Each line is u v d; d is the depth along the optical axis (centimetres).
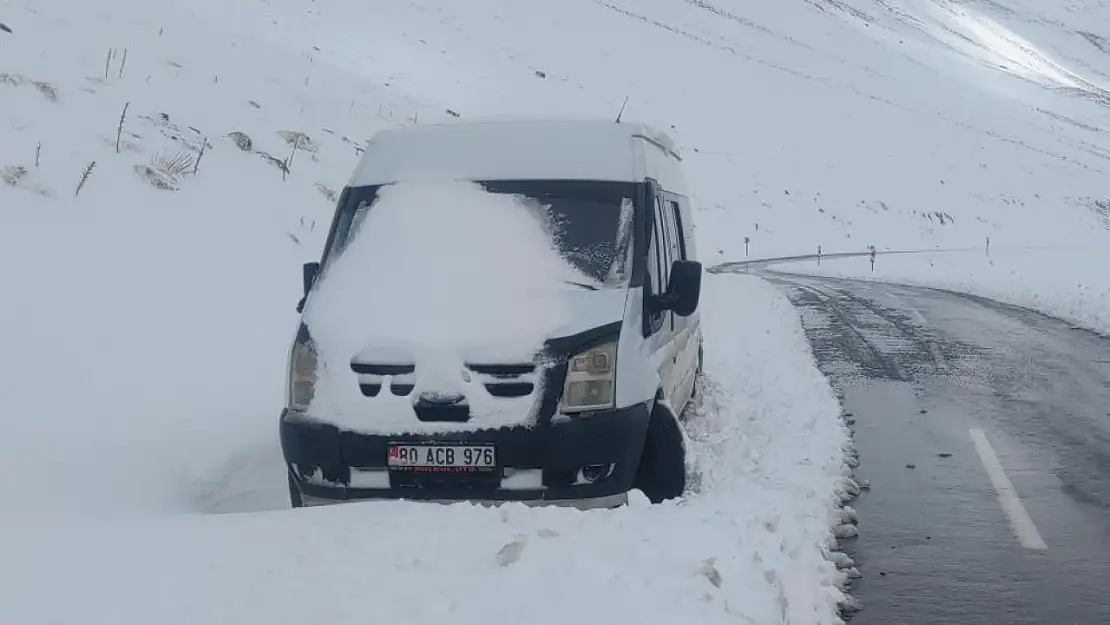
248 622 401
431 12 7244
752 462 746
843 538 604
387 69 4622
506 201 666
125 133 1429
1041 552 579
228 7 4216
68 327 889
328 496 553
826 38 14312
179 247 1174
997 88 15725
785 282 3070
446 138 720
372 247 644
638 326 604
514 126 725
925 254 5666
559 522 508
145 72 1839
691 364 919
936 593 517
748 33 12331
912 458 799
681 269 637
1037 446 840
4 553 480
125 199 1210
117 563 468
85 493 606
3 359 793
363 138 2242
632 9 11056
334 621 401
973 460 793
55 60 1645
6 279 920
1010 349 1443
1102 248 6406
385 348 552
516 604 418
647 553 479
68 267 998
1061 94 16838
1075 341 1536
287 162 1733
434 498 541
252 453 749
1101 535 609
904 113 10562
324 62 3472
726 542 514
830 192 7106
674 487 615
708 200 6109
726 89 8938
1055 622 480
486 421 532
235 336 1029
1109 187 9456
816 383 1123
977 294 2573
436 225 652
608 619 408
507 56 6856
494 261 620
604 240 643
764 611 443
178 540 501
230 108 1894
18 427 700
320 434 542
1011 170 9256
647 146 735
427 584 437
